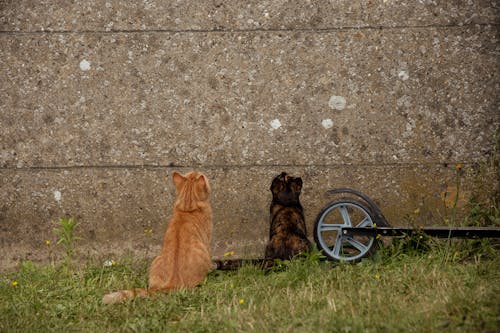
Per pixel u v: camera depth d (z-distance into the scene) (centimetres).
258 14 734
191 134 745
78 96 745
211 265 686
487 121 734
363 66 734
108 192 750
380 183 741
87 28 740
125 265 715
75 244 752
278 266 676
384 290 575
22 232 755
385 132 738
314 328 495
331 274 634
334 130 739
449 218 741
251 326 507
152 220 750
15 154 750
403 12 730
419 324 483
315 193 745
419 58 732
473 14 729
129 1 738
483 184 736
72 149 748
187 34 738
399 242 703
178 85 741
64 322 568
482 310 493
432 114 735
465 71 732
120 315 562
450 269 620
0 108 747
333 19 733
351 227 690
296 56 735
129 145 747
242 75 738
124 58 741
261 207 746
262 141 743
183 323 532
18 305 602
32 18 742
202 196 686
